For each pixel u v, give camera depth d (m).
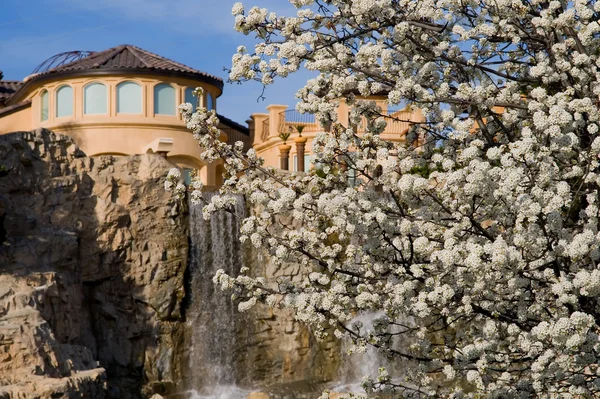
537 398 11.18
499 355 11.46
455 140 12.38
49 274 27.69
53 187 31.03
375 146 12.16
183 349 32.22
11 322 24.34
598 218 11.08
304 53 11.84
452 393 11.87
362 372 31.91
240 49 11.96
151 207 32.41
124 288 31.64
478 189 10.06
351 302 11.51
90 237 31.22
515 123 12.60
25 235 29.58
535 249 10.49
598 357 10.10
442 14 12.00
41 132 31.30
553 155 10.92
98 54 42.22
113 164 32.44
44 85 40.88
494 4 12.02
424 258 11.41
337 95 12.16
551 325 9.47
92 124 39.84
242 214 32.78
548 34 12.10
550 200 9.92
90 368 26.11
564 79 11.90
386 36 12.30
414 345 11.79
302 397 31.02
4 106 46.88
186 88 41.16
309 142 44.59
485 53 12.87
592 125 10.78
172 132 40.56
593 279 9.57
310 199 11.11
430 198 11.25
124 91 40.22
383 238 11.15
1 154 30.30
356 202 11.06
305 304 11.13
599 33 12.35
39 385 22.64
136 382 31.28
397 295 10.62
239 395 31.95
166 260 32.25
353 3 11.56
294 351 32.81
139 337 31.64
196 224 33.12
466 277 10.35
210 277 32.97
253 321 32.94
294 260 11.69
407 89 11.61
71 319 28.72
